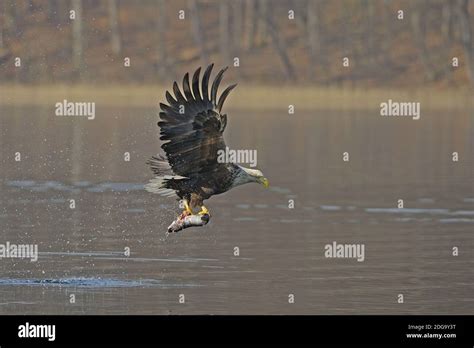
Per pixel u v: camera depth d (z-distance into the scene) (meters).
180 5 74.25
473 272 15.29
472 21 68.62
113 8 66.62
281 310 13.18
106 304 13.51
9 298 13.82
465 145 35.53
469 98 58.03
